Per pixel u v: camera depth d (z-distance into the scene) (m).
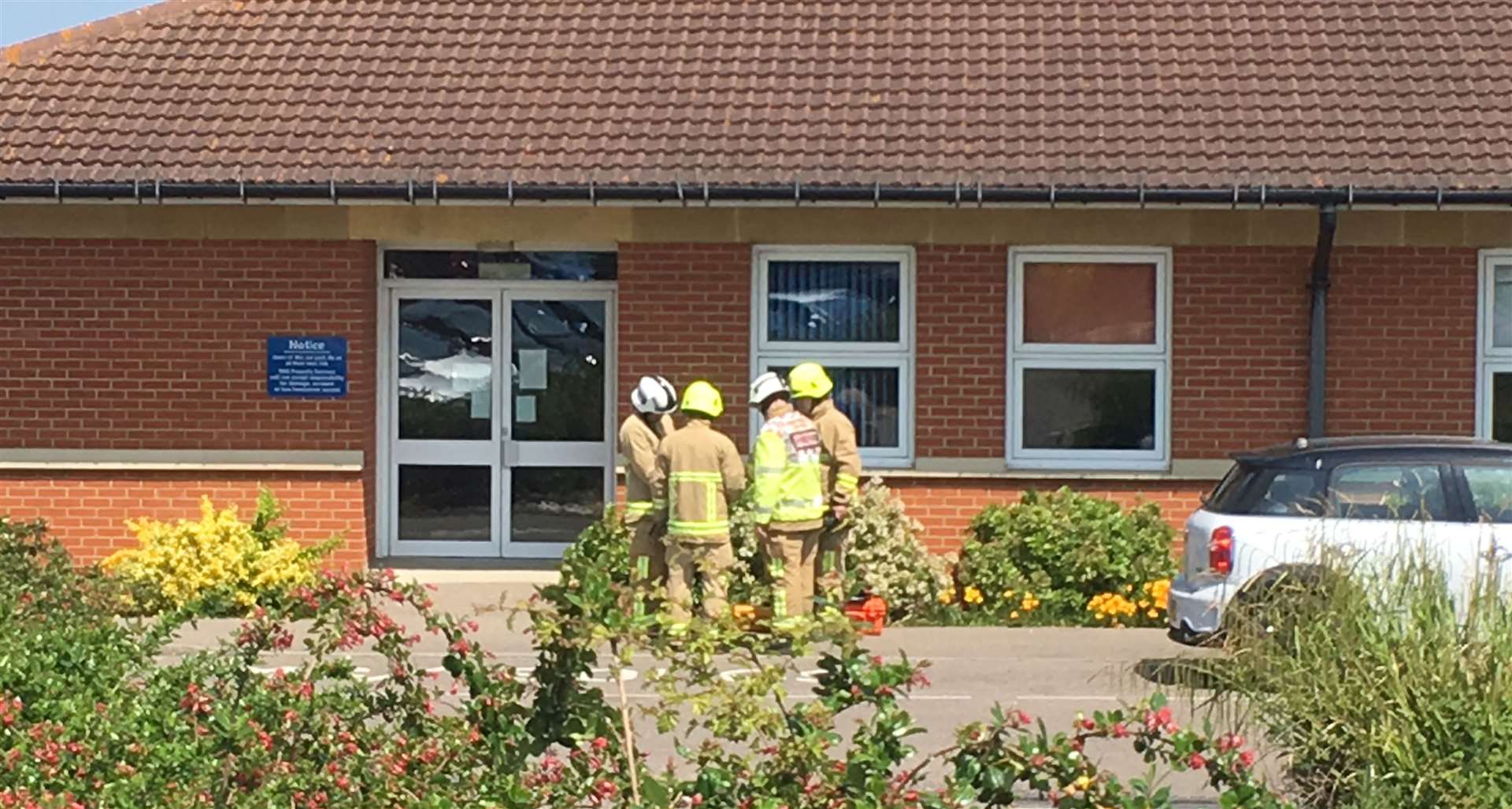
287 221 16.00
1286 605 8.06
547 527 17.12
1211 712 7.93
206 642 13.40
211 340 16.11
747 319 15.99
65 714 6.89
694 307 16.00
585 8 17.83
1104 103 16.14
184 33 17.41
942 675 12.62
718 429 16.02
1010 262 16.02
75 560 16.12
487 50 17.19
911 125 15.88
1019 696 11.82
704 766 6.39
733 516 14.81
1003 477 15.91
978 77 16.59
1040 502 15.52
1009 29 17.38
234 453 16.16
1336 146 15.48
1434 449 12.06
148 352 16.11
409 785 6.73
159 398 16.12
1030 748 6.15
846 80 16.55
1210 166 15.26
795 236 15.84
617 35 17.38
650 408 13.78
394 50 17.20
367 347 16.41
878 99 16.25
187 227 16.02
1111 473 15.96
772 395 13.63
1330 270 15.79
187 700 6.99
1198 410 15.92
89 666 7.64
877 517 14.94
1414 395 15.80
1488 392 15.80
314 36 17.39
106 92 16.52
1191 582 12.15
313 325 16.09
